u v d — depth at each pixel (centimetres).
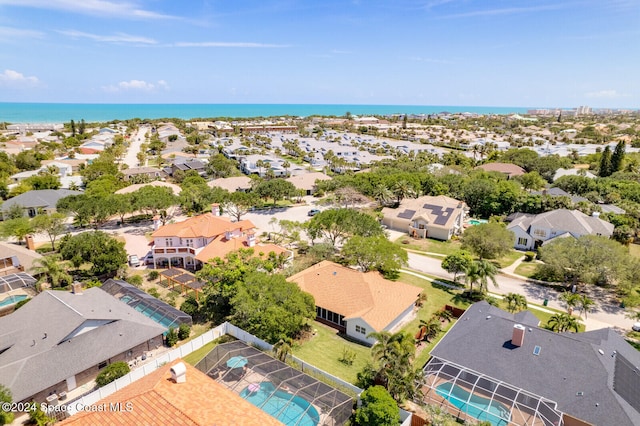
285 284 4453
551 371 3275
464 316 4344
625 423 2788
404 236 8319
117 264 5644
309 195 11875
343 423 2977
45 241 7531
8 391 2927
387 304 4644
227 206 8750
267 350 3950
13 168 12469
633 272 5184
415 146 19638
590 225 7512
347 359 3947
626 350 3697
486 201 9700
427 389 3394
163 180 12738
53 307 4000
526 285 5956
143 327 4119
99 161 13088
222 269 4809
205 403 2506
